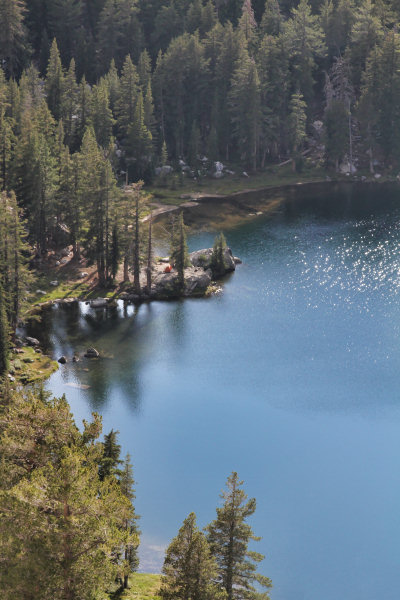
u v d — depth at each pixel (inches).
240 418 2691.9
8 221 3208.7
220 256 4227.4
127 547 1667.1
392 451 2486.5
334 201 5940.0
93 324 3506.4
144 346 3287.4
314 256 4552.2
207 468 2393.0
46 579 1069.8
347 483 2320.4
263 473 2370.8
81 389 2869.1
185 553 1407.5
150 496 2246.6
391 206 5767.7
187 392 2881.4
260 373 3034.0
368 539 2081.7
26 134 4249.5
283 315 3634.4
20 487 1133.1
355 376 2987.2
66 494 1115.9
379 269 4266.7
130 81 6151.6
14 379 2842.0
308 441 2546.8
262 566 1982.0
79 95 5880.9
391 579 1943.9
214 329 3474.4
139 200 3875.5
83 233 4170.8
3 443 1225.4
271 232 5103.3
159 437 2564.0
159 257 4392.2
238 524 1563.7
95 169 3885.3
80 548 1112.8
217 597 1393.9
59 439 1278.3
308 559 2010.3
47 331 3398.1
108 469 1791.3
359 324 3491.6
